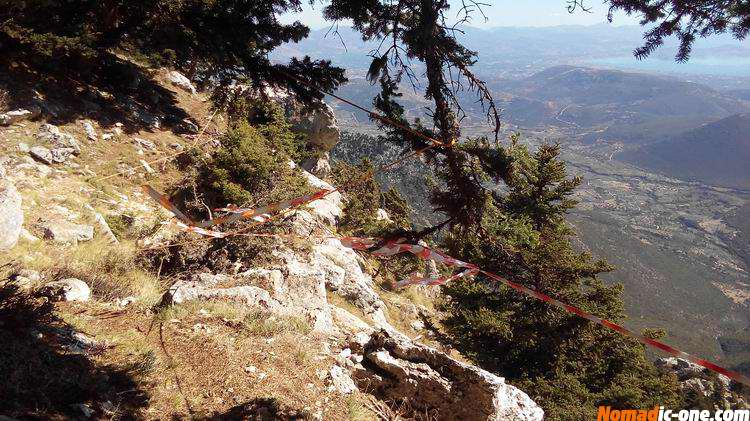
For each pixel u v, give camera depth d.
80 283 8.70
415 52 6.90
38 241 11.74
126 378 6.12
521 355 18.59
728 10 5.96
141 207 17.62
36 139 18.00
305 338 8.58
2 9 17.80
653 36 6.51
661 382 18.62
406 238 7.64
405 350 8.23
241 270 12.95
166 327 7.86
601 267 19.67
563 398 15.66
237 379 6.82
